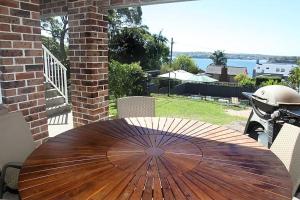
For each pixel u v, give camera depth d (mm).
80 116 3562
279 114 2678
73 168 1365
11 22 2355
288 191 1160
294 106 2773
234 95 13820
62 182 1219
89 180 1243
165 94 12047
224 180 1261
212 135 1978
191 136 1948
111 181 1237
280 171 1359
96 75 3373
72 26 3365
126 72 8234
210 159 1512
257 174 1322
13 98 2465
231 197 1112
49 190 1147
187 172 1343
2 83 2391
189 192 1151
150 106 3041
